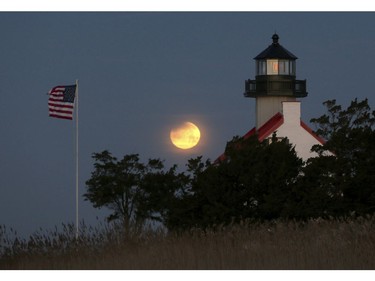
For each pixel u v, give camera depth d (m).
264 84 173.75
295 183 108.94
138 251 60.41
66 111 118.69
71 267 59.09
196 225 96.88
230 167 109.31
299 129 153.88
